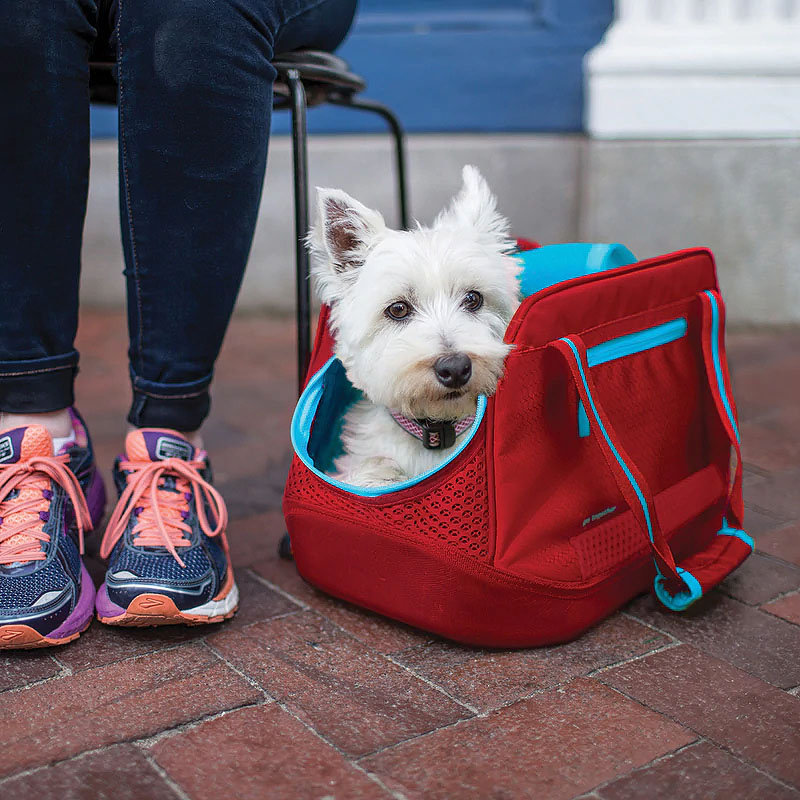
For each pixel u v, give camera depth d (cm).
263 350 354
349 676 146
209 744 128
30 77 147
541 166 387
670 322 168
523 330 142
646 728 131
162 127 154
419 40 391
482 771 122
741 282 366
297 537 166
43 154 151
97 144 396
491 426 140
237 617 165
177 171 156
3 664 148
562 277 174
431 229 184
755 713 134
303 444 162
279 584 178
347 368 176
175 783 120
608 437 142
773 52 345
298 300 181
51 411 166
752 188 357
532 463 146
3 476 159
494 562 143
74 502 164
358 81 203
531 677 145
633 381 161
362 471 174
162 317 164
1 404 165
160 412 170
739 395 289
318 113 400
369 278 169
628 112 359
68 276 161
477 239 180
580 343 144
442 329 159
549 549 149
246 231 167
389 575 154
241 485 227
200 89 152
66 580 154
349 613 166
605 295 153
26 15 145
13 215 152
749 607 166
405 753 126
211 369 174
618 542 158
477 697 139
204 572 157
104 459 241
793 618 162
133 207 160
